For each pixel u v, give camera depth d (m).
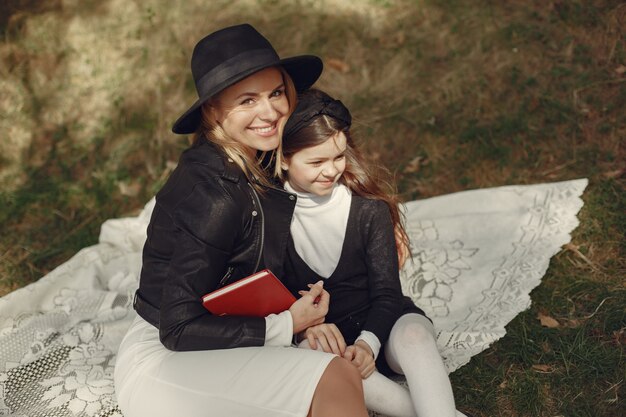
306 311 2.80
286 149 2.79
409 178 4.70
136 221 4.39
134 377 2.78
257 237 2.82
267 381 2.59
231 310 2.73
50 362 3.52
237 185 2.74
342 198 2.92
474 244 4.14
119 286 4.07
